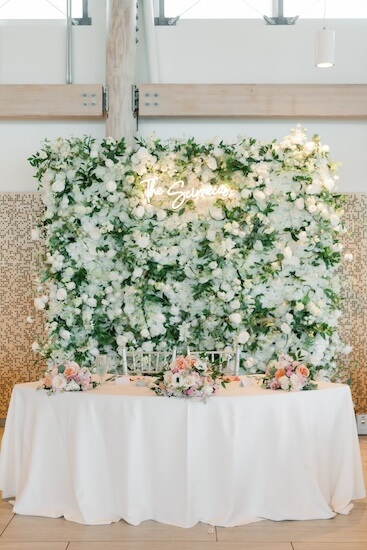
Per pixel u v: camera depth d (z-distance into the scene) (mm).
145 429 4996
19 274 8195
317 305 7359
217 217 7230
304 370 5254
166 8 8125
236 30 8094
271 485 5043
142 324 7352
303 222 7289
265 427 5031
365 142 8109
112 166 7273
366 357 8102
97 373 5742
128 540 4707
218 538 4734
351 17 8102
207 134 8094
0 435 7703
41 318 8195
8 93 7859
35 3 8125
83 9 8125
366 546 4605
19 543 4660
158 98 7801
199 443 4969
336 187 7988
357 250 8086
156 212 7277
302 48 8070
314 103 7809
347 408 5305
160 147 7344
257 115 7820
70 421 5121
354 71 8086
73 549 4562
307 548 4578
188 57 8086
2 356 8219
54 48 8117
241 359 7391
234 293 7309
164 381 5020
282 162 7281
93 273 7402
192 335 7395
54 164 7328
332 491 5270
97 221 7395
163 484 4988
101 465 5055
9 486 5461
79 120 8117
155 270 7309
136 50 8109
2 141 8195
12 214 8195
